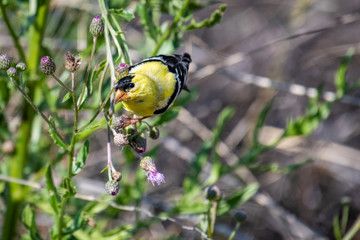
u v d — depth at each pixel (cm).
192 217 998
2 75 770
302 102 1543
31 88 816
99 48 789
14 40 777
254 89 1545
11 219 855
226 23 1670
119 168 1216
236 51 1623
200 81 1558
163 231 1209
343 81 940
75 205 1022
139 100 663
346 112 1520
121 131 587
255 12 1659
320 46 1583
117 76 591
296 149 1316
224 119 971
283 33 1521
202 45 1202
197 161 937
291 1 1593
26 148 855
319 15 1628
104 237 810
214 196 721
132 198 905
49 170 636
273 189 1437
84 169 1270
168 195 1245
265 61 1573
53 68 530
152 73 684
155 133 637
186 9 865
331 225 1402
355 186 1419
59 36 1069
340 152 1333
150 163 568
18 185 852
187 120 1237
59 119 839
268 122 1548
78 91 784
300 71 1570
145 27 862
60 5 1046
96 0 1102
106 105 673
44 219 1103
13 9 861
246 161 947
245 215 749
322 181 1422
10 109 977
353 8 1619
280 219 1189
